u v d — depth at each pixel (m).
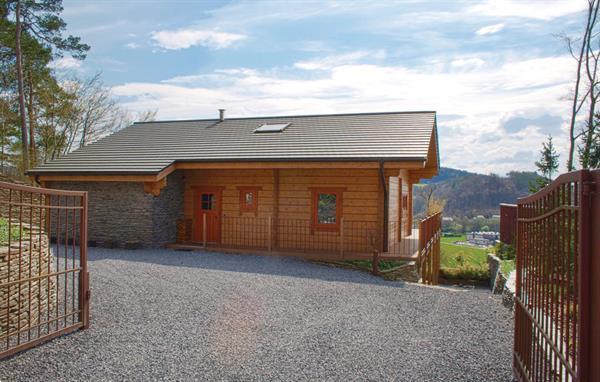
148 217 15.68
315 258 14.11
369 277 11.97
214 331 6.81
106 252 14.80
